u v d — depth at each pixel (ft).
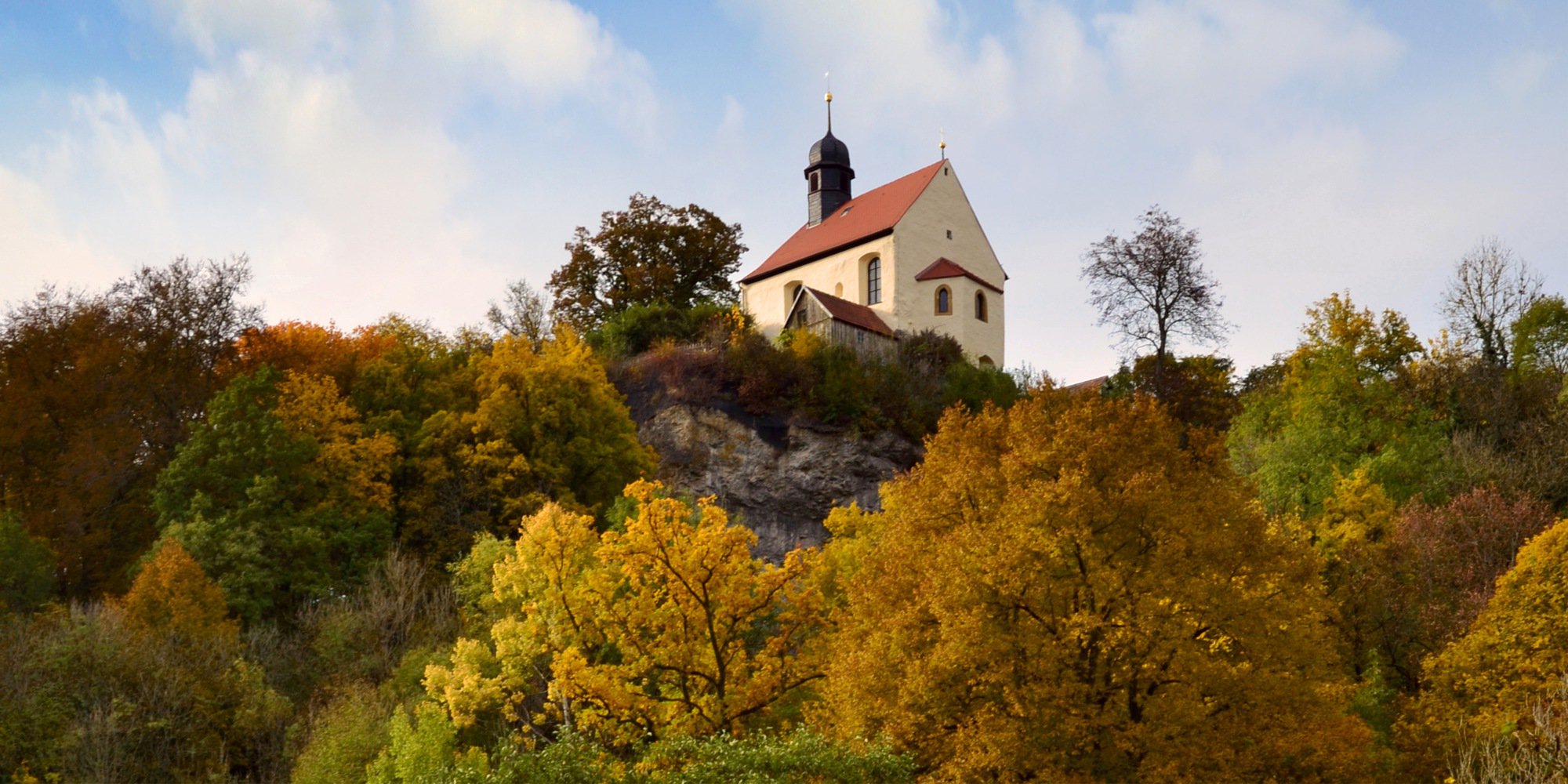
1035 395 88.58
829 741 69.46
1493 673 79.92
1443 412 158.81
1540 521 110.73
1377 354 165.17
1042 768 66.08
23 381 156.66
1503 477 131.95
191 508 129.49
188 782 94.53
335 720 93.71
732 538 85.92
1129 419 77.92
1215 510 73.51
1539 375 167.53
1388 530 102.37
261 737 102.32
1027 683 67.87
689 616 85.10
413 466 152.15
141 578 112.16
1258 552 73.36
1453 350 169.99
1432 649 93.40
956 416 87.30
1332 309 170.19
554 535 90.68
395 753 89.15
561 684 81.20
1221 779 65.00
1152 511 71.26
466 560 118.62
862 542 102.99
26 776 88.48
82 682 98.53
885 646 72.18
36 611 115.96
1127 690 69.87
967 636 66.74
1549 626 79.25
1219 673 67.67
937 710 69.21
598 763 62.49
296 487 135.03
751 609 86.12
